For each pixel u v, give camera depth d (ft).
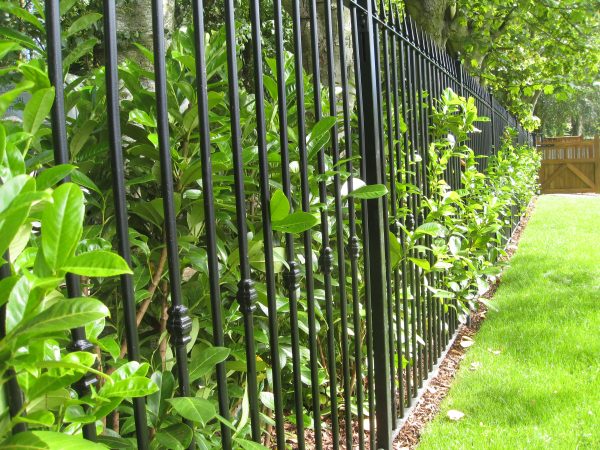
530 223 35.19
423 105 11.43
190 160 5.10
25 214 2.14
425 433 8.99
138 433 3.56
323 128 5.64
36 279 2.34
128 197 5.66
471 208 12.86
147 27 9.02
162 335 5.02
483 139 20.97
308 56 12.28
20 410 2.52
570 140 65.72
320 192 6.13
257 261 5.40
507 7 30.04
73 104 5.14
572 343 12.47
